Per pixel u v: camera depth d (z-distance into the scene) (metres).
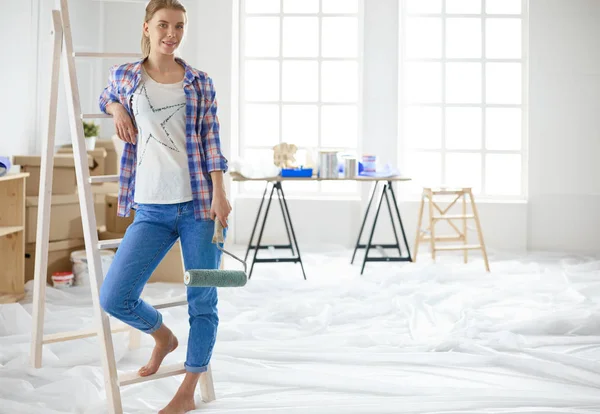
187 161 2.53
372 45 6.84
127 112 2.56
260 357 3.41
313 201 6.96
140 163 2.52
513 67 7.02
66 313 4.04
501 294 4.66
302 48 7.10
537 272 5.62
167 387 2.94
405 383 3.06
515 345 3.51
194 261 2.52
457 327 3.87
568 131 6.84
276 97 7.15
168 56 2.54
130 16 7.07
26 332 3.70
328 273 5.62
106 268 4.71
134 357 3.32
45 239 3.12
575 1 6.77
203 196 2.52
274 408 2.66
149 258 2.50
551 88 6.84
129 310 2.50
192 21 6.95
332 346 3.57
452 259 6.30
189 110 2.50
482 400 2.75
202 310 2.60
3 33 5.23
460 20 7.03
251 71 7.14
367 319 4.18
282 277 5.43
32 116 5.78
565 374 3.13
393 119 6.87
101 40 7.03
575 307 4.33
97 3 6.93
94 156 5.89
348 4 7.04
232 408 2.71
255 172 5.48
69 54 2.84
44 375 3.02
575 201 6.86
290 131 7.15
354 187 7.18
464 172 7.09
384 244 6.24
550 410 2.66
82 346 3.45
